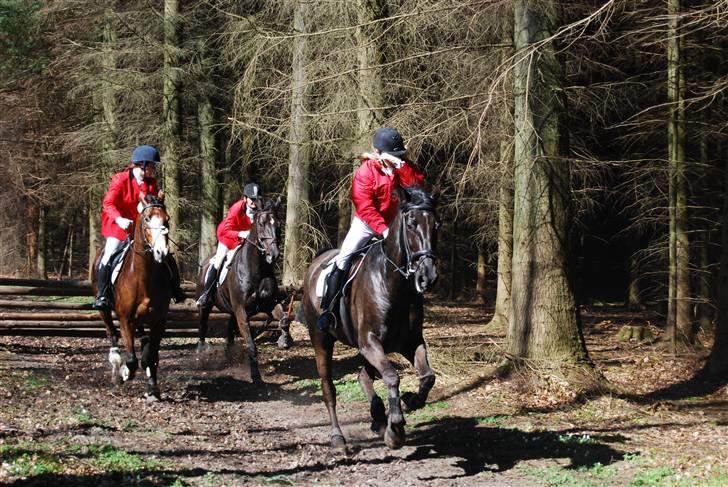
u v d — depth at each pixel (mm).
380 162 7531
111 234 10680
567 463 7754
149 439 8117
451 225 29766
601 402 10234
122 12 22609
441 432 8992
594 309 26172
